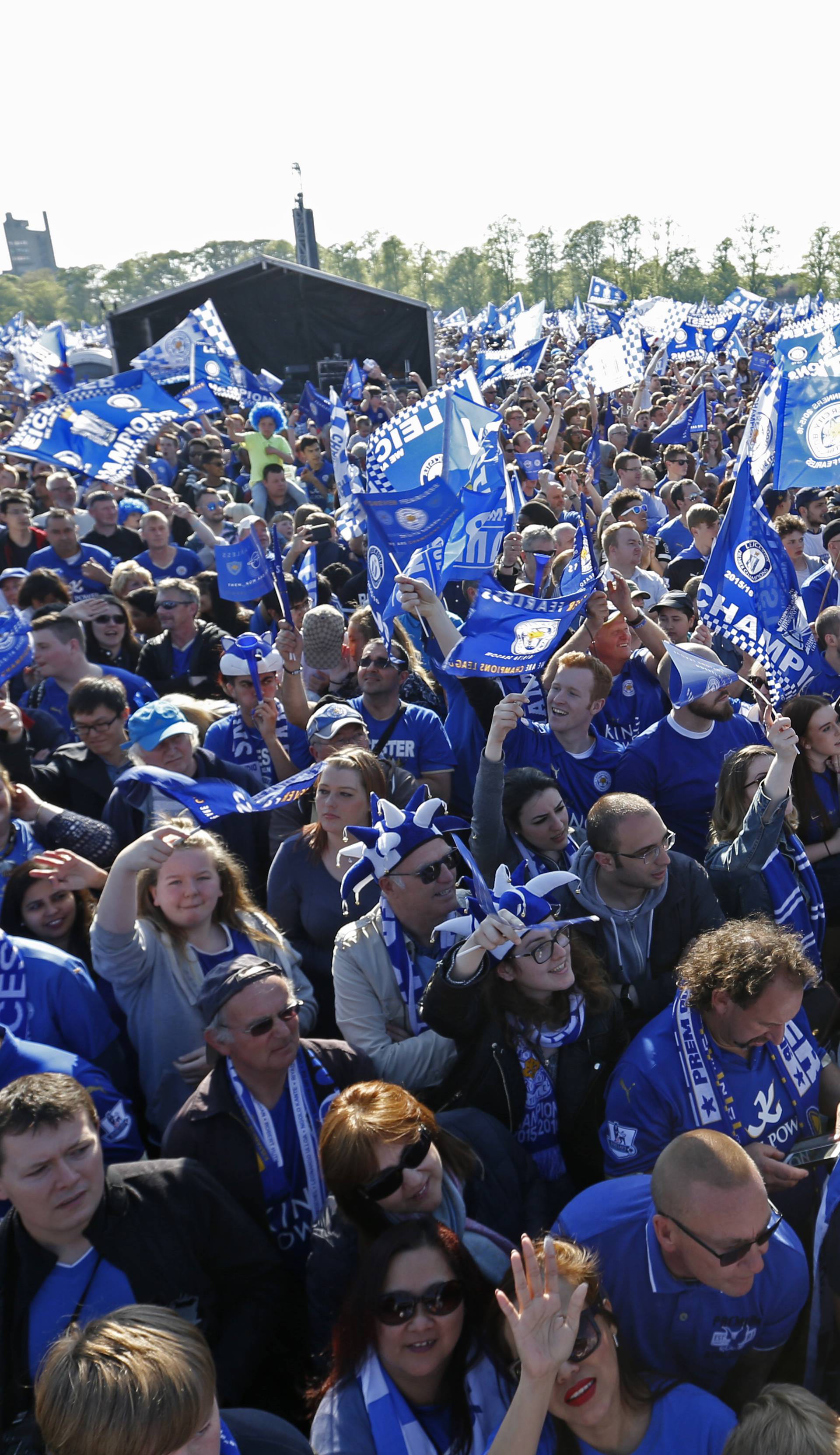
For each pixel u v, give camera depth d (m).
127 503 9.93
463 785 5.00
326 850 3.82
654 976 3.36
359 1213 2.40
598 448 9.68
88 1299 2.33
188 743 4.22
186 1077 3.17
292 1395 2.67
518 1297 2.01
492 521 5.38
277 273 19.88
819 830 4.12
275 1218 2.81
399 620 5.51
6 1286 2.33
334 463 10.66
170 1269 2.44
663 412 16.91
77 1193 2.28
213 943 3.32
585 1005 3.00
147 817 4.12
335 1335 2.27
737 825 3.73
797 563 7.43
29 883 3.42
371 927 3.27
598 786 4.52
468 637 4.22
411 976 3.21
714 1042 2.82
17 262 176.88
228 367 13.55
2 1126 2.26
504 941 2.74
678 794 4.36
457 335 45.81
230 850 4.45
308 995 3.48
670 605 5.65
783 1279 2.40
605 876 3.31
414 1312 2.15
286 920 3.86
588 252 103.69
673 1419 2.17
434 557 5.12
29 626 4.84
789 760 3.44
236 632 6.82
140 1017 3.26
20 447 8.17
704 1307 2.36
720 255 95.56
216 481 12.15
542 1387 1.96
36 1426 2.15
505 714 3.63
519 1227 2.74
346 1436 2.17
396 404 16.62
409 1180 2.38
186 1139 2.79
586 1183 3.12
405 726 4.83
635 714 5.15
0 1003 3.00
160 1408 1.74
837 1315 2.52
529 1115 2.99
